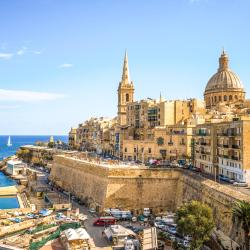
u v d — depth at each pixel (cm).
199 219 6041
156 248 6462
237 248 5781
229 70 17212
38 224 8375
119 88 18675
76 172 12188
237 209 5434
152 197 9588
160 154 12775
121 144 15575
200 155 10681
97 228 8169
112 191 9625
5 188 13050
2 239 7381
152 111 14625
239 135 8412
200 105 14712
